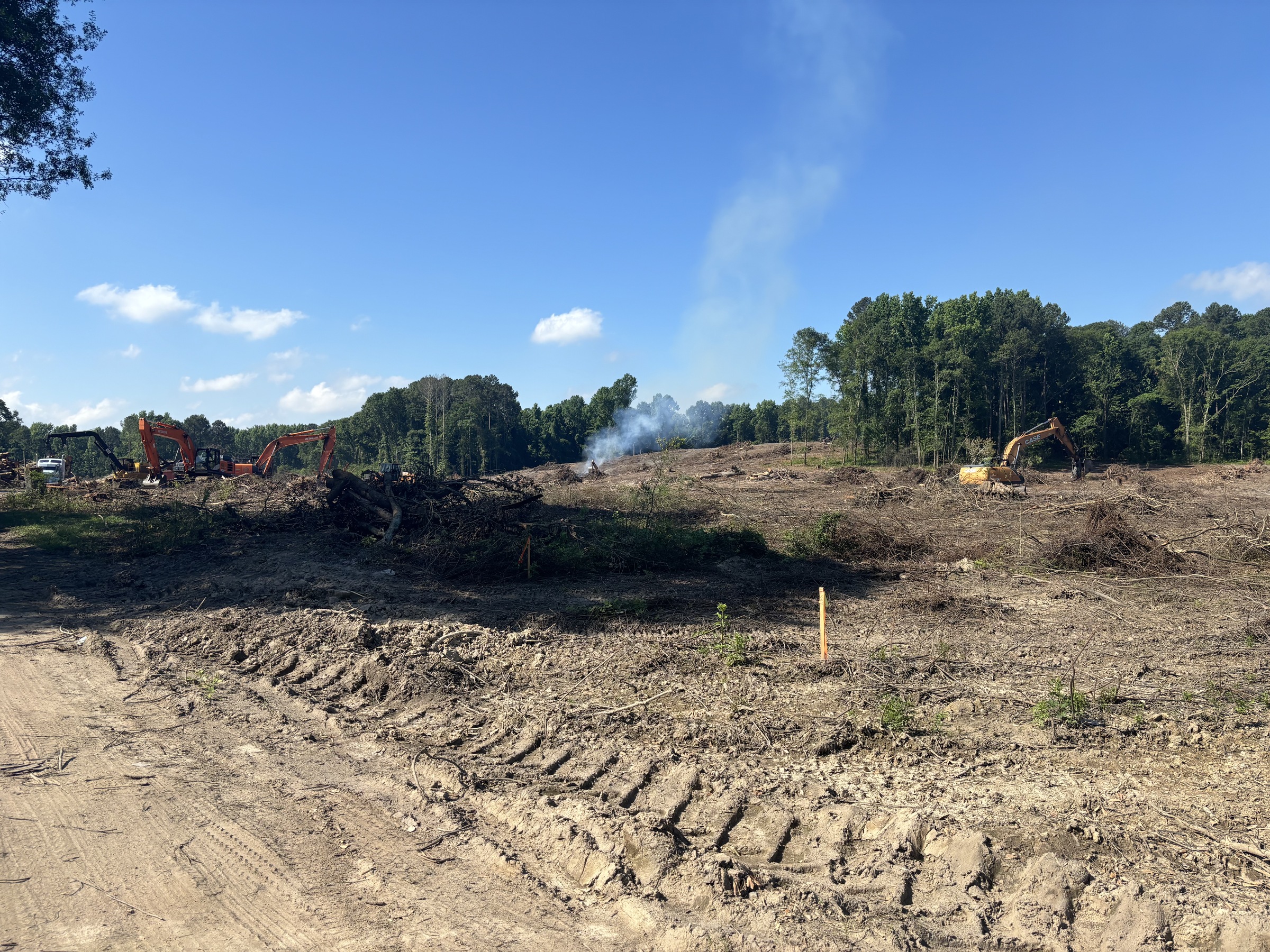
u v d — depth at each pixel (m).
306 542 18.02
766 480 41.00
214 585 13.52
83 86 19.38
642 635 10.40
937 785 5.93
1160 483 37.75
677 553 16.17
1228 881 4.52
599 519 21.08
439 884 4.62
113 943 3.96
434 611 11.73
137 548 18.14
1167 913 4.15
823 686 8.33
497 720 7.53
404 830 5.29
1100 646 10.02
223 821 5.37
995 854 4.83
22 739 6.80
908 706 7.67
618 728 7.18
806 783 5.96
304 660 9.49
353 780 6.17
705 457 61.94
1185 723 7.03
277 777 6.18
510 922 4.23
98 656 9.64
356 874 4.71
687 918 4.21
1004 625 11.16
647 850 4.83
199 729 7.29
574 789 5.98
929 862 4.83
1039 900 4.35
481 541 15.84
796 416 65.94
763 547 17.36
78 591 13.73
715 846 5.12
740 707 7.70
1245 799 5.59
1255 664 9.07
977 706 7.62
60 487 37.22
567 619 11.27
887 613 11.90
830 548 17.61
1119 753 6.50
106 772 6.16
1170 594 13.30
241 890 4.51
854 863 4.84
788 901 4.31
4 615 11.94
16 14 17.67
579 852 4.88
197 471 39.06
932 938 4.04
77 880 4.57
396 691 8.38
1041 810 5.43
